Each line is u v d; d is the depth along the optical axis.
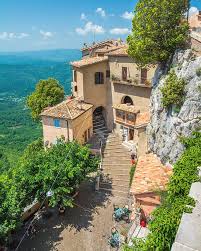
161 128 29.17
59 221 27.70
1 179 27.86
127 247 14.93
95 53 45.56
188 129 25.45
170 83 26.77
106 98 42.06
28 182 26.48
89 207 29.19
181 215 13.20
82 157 28.86
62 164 27.45
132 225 25.50
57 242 25.28
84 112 37.62
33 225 27.31
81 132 37.59
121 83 39.09
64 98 49.84
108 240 25.09
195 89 25.30
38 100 47.72
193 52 27.05
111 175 33.03
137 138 36.31
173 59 28.59
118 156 35.59
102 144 38.06
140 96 38.06
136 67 36.62
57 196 26.25
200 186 14.76
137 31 29.77
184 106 25.88
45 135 38.03
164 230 13.04
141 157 30.58
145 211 25.27
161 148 28.91
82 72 39.59
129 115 37.34
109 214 28.16
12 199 23.94
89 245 24.81
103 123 43.25
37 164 28.25
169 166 27.59
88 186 32.31
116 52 39.09
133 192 25.23
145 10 28.88
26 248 24.80
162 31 28.88
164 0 28.14
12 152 98.56
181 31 28.50
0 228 21.84
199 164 17.25
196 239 11.17
